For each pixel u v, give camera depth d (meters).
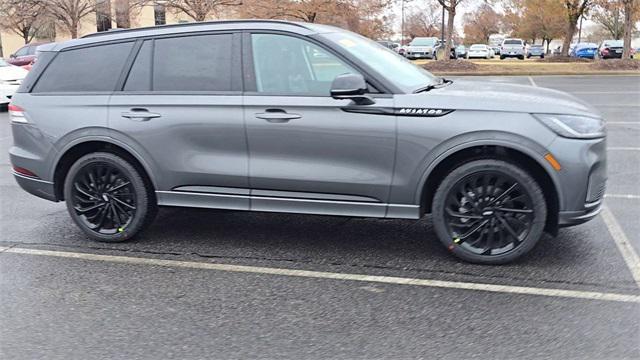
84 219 5.13
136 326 3.58
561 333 3.39
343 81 4.13
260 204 4.71
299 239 5.13
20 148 5.20
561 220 4.20
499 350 3.23
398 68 4.74
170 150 4.77
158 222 5.71
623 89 17.67
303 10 28.36
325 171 4.48
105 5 32.41
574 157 4.08
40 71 5.19
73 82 5.07
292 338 3.41
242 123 4.57
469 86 4.83
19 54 25.14
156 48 4.89
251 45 4.66
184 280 4.28
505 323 3.53
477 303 3.80
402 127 4.28
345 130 4.37
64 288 4.17
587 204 4.19
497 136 4.13
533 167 4.24
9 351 3.31
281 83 4.56
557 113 4.11
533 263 4.43
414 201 4.40
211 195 4.79
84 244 5.10
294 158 4.53
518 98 4.27
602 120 4.32
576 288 3.98
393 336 3.40
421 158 4.28
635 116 12.02
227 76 4.68
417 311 3.71
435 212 4.42
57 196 5.20
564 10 30.98
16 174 5.27
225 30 4.74
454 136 4.19
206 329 3.53
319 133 4.42
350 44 4.67
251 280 4.26
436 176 4.45
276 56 4.59
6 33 38.22
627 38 26.00
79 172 5.04
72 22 32.09
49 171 5.10
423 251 4.77
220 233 5.34
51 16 32.50
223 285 4.18
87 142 4.96
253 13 28.31
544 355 3.17
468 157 4.33
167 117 4.74
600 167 4.21
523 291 3.96
